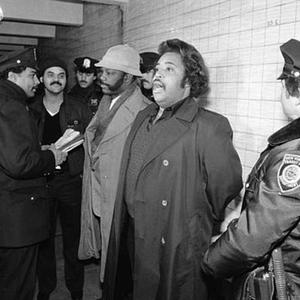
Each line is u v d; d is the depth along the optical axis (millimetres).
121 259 1750
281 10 1404
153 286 1446
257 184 993
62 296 2225
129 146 1592
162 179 1390
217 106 1775
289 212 880
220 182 1357
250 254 952
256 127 1555
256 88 1542
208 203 1425
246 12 1569
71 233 2184
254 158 1576
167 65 1384
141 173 1445
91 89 2799
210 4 1779
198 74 1412
